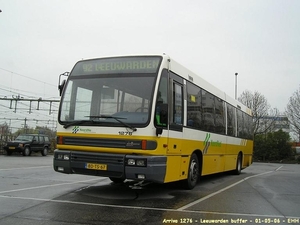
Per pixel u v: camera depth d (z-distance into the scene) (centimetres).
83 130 740
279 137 4694
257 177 1443
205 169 1027
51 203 668
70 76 814
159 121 710
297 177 1509
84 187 890
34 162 1859
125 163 689
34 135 2789
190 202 732
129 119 706
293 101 4509
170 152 760
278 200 802
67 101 788
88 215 579
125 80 750
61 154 754
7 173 1195
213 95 1132
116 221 546
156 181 702
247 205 722
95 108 753
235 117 1430
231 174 1523
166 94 758
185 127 857
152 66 752
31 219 545
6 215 567
